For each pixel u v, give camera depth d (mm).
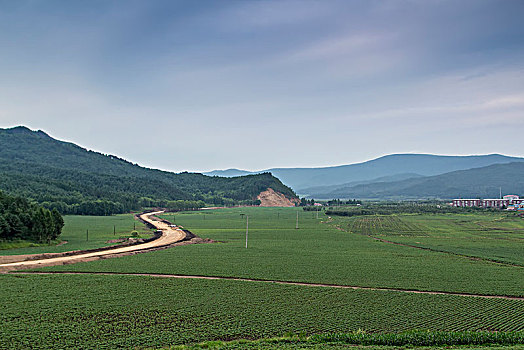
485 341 43219
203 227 177375
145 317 49719
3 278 68938
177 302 55938
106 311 51656
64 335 43750
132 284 65625
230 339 43844
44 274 73188
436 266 83000
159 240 129750
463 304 56312
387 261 88750
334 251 103812
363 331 46125
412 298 59094
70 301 55562
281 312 52375
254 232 154375
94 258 91188
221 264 83812
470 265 84125
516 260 90750
